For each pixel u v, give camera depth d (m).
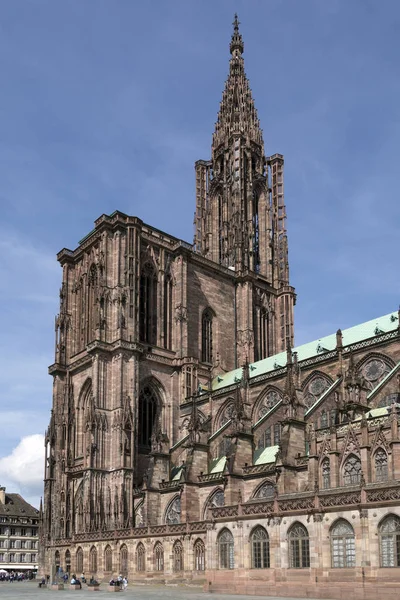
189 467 115.56
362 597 61.16
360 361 117.56
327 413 111.50
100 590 97.00
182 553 100.69
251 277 168.62
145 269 152.00
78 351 153.50
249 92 196.12
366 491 63.03
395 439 78.19
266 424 119.62
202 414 142.38
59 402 150.88
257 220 185.75
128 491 127.44
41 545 143.38
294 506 69.25
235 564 74.62
